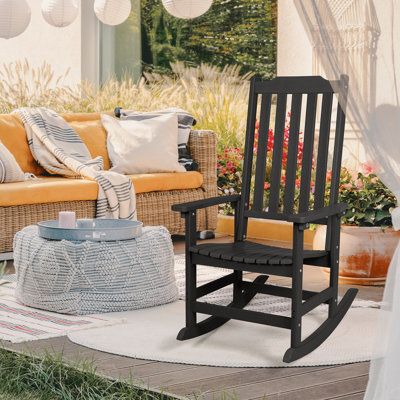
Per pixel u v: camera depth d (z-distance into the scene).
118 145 7.27
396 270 2.94
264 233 7.65
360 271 5.55
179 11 6.77
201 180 7.38
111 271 4.79
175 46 8.60
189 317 4.25
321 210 4.08
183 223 7.25
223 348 4.07
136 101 8.73
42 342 4.16
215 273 6.04
